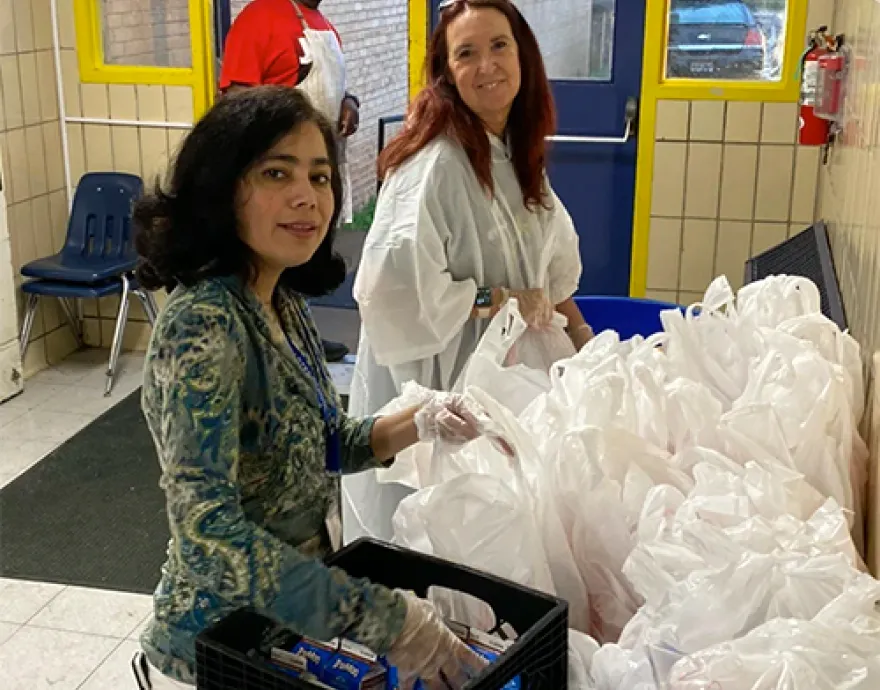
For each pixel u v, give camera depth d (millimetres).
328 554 1310
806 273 2584
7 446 3715
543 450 1347
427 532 1253
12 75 4195
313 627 1086
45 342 4496
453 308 2129
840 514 1172
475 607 1239
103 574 2902
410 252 2076
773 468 1299
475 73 2104
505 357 1954
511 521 1237
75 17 4352
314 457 1286
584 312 2488
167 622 1278
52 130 4457
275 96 1195
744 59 3912
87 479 3465
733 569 1051
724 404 1581
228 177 1171
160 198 1199
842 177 2504
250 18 3986
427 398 1464
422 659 1102
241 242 1212
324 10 5875
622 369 1465
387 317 2113
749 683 951
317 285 1366
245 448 1222
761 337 1559
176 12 4289
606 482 1299
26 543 3064
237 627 1117
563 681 1103
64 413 4012
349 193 4965
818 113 2723
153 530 3141
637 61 3961
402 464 1439
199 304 1155
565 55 4023
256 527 1107
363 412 2312
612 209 4160
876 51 1735
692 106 3959
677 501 1260
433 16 4035
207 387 1127
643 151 4043
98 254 4332
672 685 992
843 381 1455
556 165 4145
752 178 3990
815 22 3764
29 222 4352
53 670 2490
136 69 4367
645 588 1110
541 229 2281
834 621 979
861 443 1489
